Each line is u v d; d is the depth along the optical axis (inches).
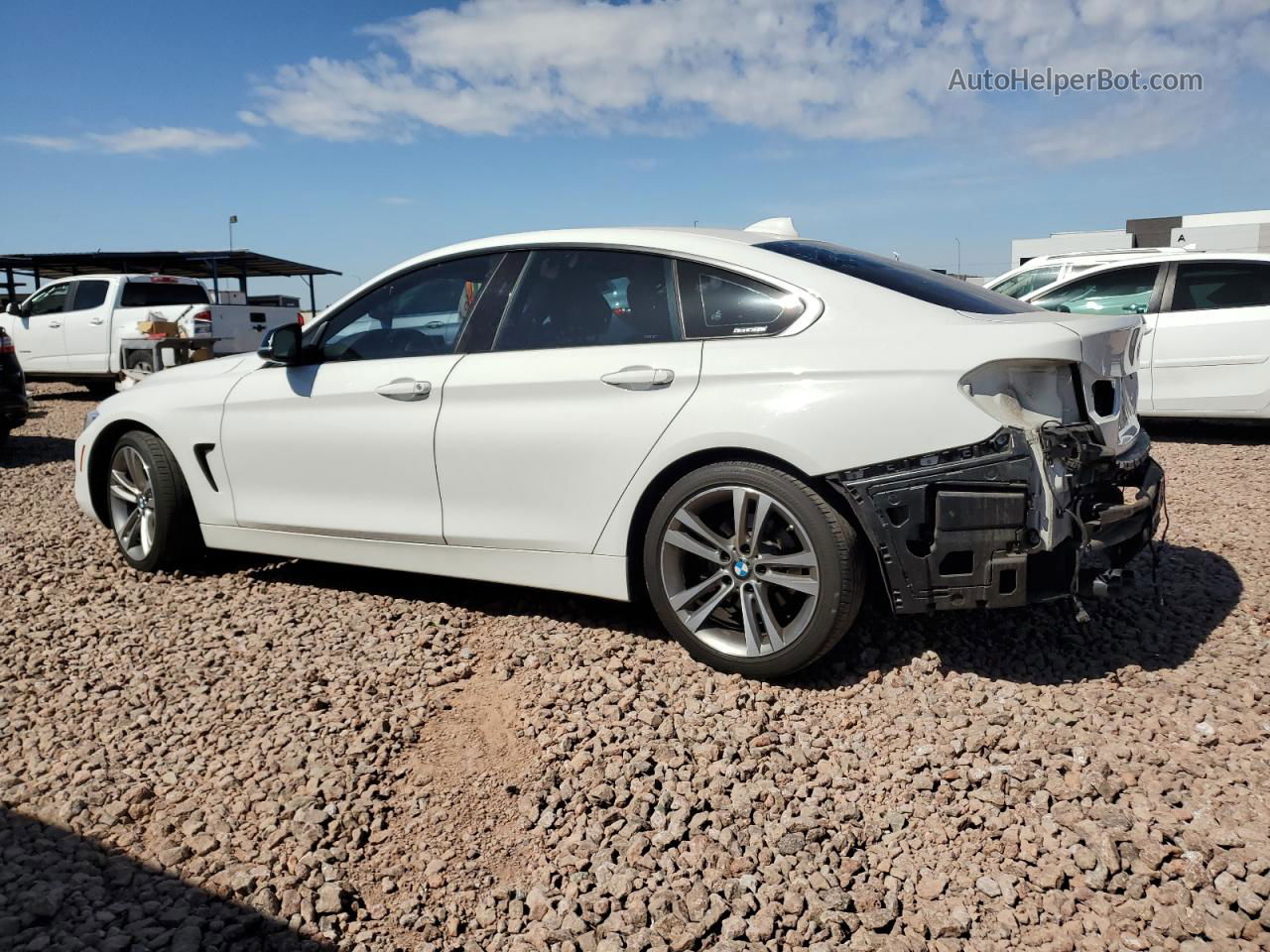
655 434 137.5
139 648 155.3
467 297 162.4
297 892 95.3
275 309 600.7
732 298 139.2
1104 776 112.0
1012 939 89.5
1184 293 338.6
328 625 163.5
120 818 107.7
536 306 154.9
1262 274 327.9
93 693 138.4
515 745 123.2
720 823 105.3
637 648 149.0
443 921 92.7
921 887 96.0
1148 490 141.6
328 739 123.9
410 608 170.7
